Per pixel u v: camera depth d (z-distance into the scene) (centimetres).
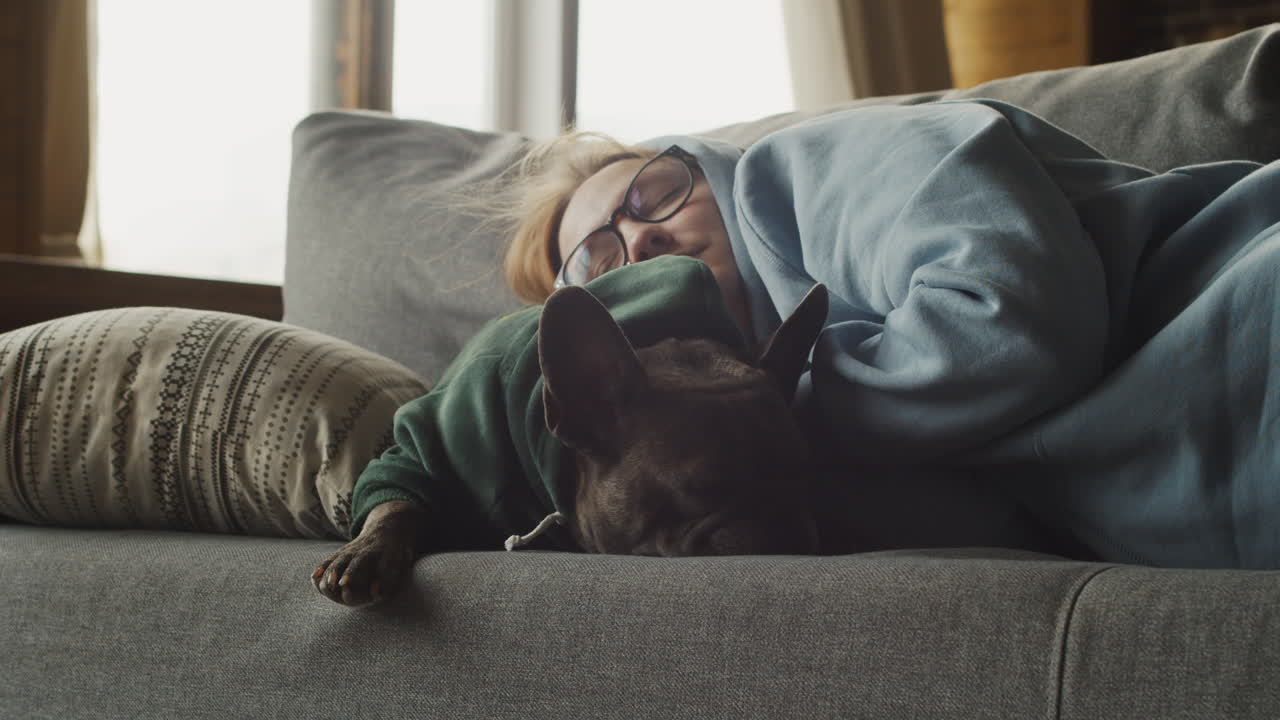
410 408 111
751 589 72
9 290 169
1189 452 87
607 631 75
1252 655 54
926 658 64
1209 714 54
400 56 317
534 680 77
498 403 106
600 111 357
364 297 170
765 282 125
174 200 271
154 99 267
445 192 172
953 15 455
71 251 244
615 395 94
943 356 94
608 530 92
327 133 187
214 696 92
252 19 283
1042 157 119
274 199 288
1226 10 454
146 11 265
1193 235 101
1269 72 126
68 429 120
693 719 71
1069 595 62
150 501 120
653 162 141
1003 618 63
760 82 389
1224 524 86
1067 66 447
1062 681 59
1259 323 84
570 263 140
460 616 82
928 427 98
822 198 118
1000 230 97
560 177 154
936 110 119
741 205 128
